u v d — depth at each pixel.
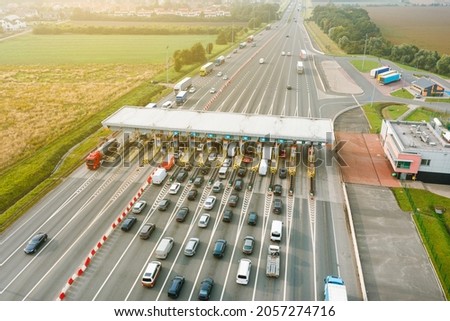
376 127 94.19
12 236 55.62
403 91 125.81
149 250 52.78
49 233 56.25
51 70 157.00
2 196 65.06
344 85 131.50
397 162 70.69
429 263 51.53
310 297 45.53
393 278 48.72
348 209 61.03
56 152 80.69
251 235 55.84
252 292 46.00
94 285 46.81
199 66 158.88
